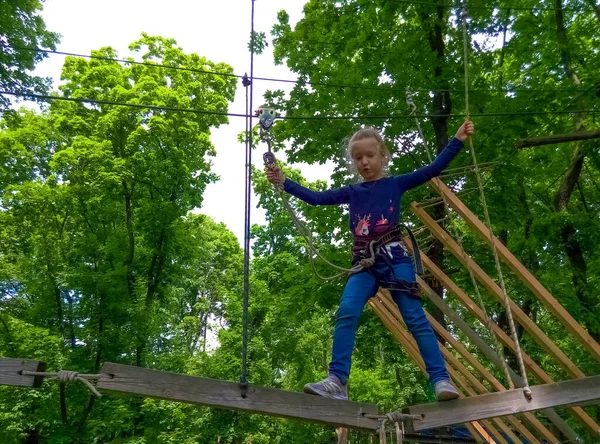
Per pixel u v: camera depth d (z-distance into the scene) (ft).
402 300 11.99
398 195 12.64
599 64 29.17
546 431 22.02
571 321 15.70
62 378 10.07
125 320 49.49
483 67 33.30
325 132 34.94
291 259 72.95
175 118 55.36
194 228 63.21
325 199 12.91
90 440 45.65
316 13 36.45
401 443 10.50
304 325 74.33
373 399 73.26
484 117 30.14
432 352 11.59
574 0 29.43
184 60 61.31
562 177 39.81
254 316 74.54
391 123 34.68
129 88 57.93
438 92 33.40
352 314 11.51
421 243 26.35
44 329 46.14
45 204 51.52
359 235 12.39
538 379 16.52
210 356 67.21
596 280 36.01
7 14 38.19
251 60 13.47
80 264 50.47
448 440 31.53
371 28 33.96
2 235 52.60
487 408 11.55
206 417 61.46
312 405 10.78
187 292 92.94
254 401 10.62
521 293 36.19
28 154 56.80
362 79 34.27
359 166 13.03
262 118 13.19
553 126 29.45
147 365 50.80
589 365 40.14
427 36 34.73
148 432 47.32
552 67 30.60
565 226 34.01
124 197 56.95
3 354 45.93
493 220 33.60
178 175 55.36
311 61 37.86
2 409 43.65
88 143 50.98
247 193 12.48
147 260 55.31
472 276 16.56
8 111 45.14
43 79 43.45
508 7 28.04
